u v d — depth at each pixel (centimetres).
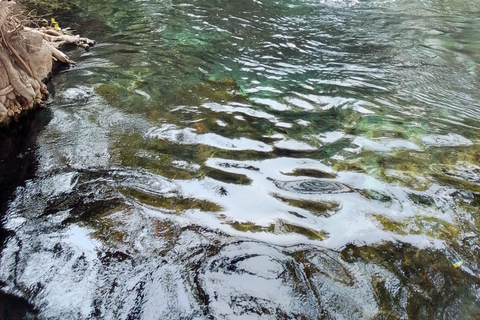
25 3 958
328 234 373
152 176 440
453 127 557
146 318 298
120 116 550
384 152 495
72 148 482
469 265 349
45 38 729
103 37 814
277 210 399
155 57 735
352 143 512
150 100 595
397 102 619
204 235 367
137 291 316
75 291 315
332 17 970
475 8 1066
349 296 316
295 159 476
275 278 329
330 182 439
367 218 393
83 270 332
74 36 786
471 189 436
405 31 900
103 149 481
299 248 357
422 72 717
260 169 456
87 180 433
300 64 731
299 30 884
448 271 343
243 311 303
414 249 362
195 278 327
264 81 666
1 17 502
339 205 407
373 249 359
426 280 333
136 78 657
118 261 340
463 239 374
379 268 342
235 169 455
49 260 340
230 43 805
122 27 867
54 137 502
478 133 544
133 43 790
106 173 443
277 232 373
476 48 822
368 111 590
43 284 320
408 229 382
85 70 678
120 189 421
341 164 469
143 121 541
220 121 547
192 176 441
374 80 685
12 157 465
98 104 579
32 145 486
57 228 372
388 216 396
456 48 820
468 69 734
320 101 613
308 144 506
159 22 900
